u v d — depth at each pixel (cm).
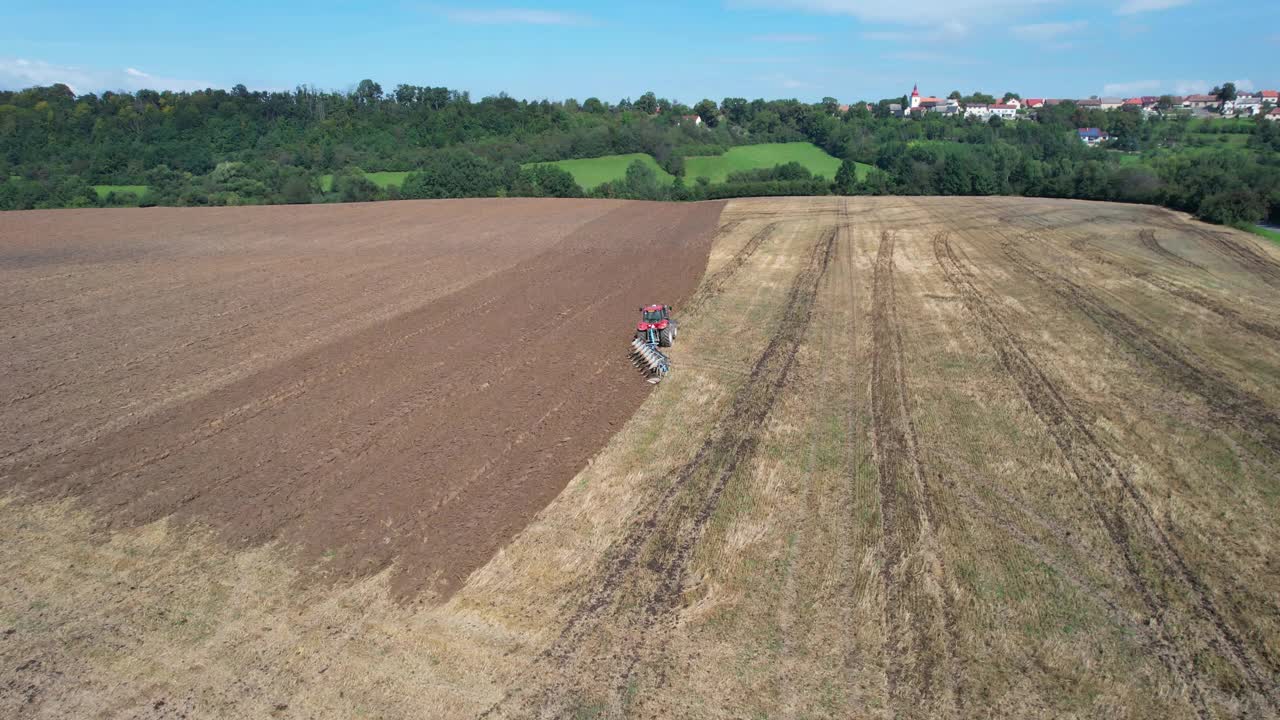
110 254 3628
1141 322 2469
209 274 3200
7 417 1748
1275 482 1447
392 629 1086
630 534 1298
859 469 1505
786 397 1869
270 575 1203
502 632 1077
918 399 1853
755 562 1218
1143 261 3412
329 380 1981
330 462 1546
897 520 1325
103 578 1195
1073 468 1503
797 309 2655
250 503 1397
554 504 1391
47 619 1105
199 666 1021
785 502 1391
